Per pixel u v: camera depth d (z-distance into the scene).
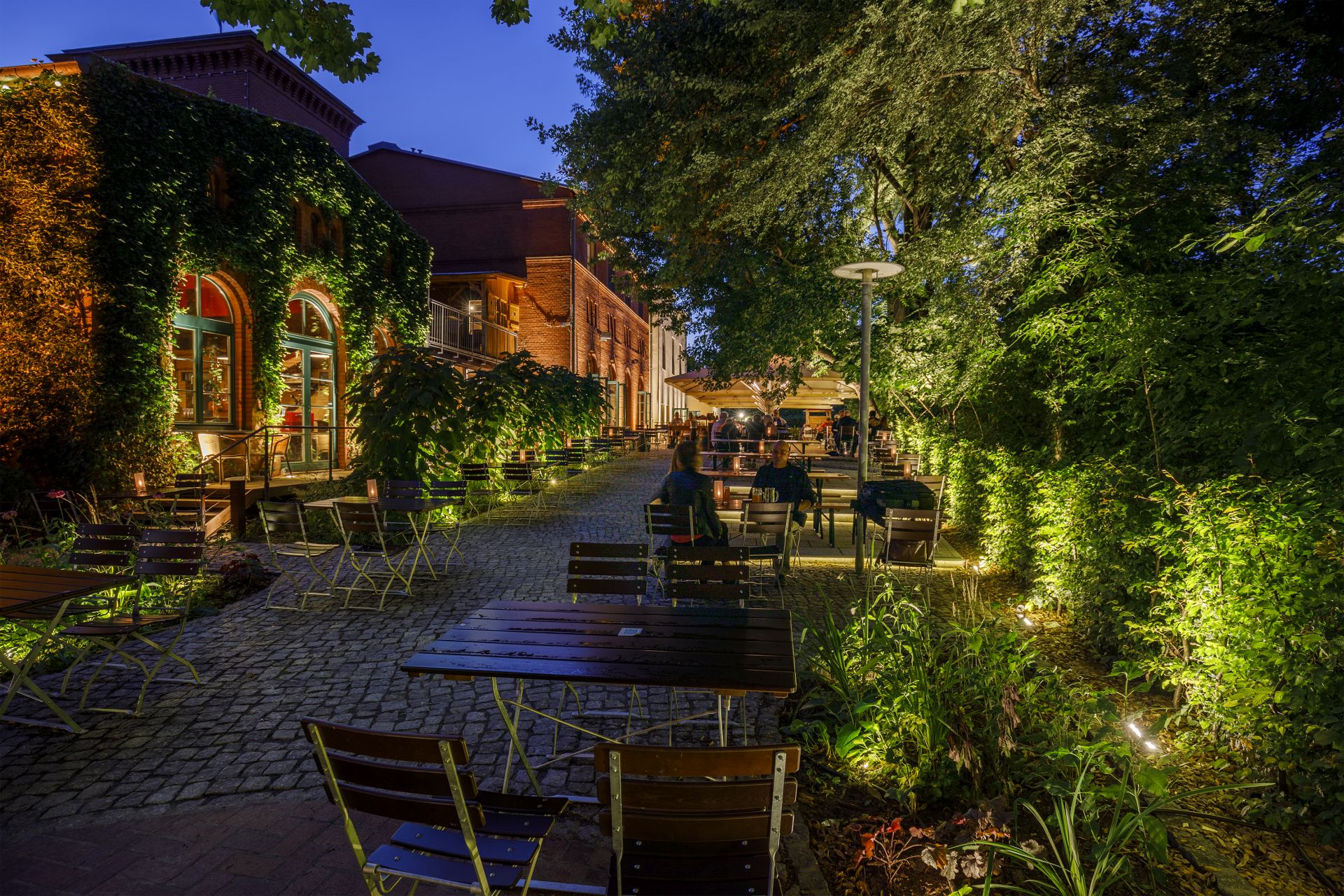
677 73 10.45
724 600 4.39
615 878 1.99
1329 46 6.39
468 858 2.12
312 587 7.00
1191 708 3.79
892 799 3.11
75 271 9.63
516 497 13.89
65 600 3.77
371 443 9.53
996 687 3.38
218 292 12.45
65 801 3.15
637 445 30.66
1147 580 4.26
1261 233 3.41
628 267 16.16
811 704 3.88
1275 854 2.76
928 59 6.46
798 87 8.16
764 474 7.46
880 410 15.27
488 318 25.09
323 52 5.06
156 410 10.55
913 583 7.20
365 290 15.76
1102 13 6.62
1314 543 2.98
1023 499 6.89
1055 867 2.64
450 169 28.08
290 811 3.08
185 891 2.55
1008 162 7.48
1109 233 5.51
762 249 12.55
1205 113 6.11
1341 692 2.79
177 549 4.62
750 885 1.98
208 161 11.66
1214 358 4.25
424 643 5.34
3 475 8.47
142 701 4.13
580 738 3.82
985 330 6.81
